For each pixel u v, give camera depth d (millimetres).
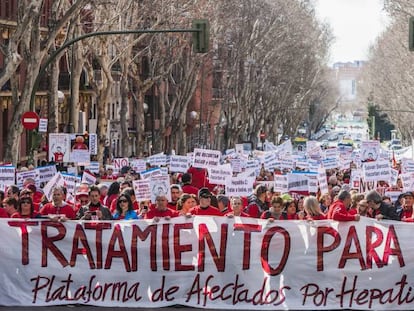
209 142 108750
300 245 19234
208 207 21016
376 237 19203
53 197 22297
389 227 19203
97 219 21781
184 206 22266
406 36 95625
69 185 27000
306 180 28359
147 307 19219
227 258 19281
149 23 62500
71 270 19344
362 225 19203
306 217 22141
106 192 27547
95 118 83625
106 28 50375
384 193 29891
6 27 60438
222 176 28953
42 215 21422
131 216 22203
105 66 52062
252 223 19250
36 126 37250
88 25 55312
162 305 19250
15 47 33875
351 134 171125
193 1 62906
